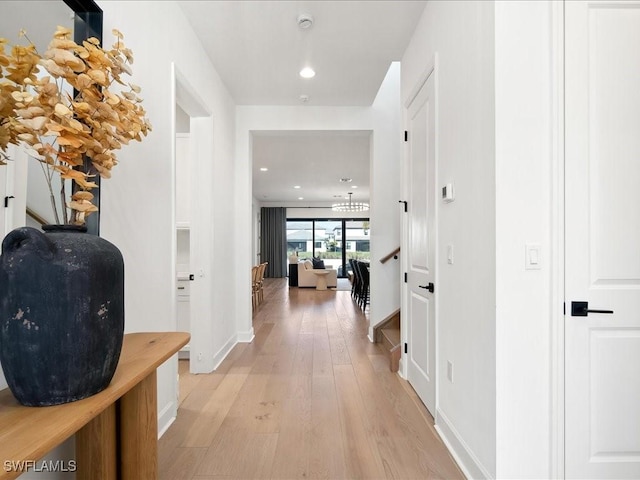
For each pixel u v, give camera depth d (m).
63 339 0.79
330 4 2.32
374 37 2.69
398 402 2.38
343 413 2.23
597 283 1.47
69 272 0.80
